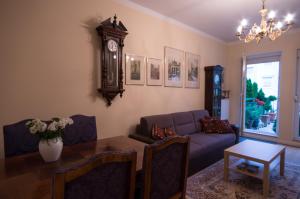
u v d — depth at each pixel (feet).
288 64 13.47
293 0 8.93
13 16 6.14
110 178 3.07
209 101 14.42
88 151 5.39
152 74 10.69
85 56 7.88
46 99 6.93
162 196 4.24
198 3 9.46
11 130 5.15
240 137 15.71
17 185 3.34
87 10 7.88
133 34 9.62
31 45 6.53
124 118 9.45
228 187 7.45
